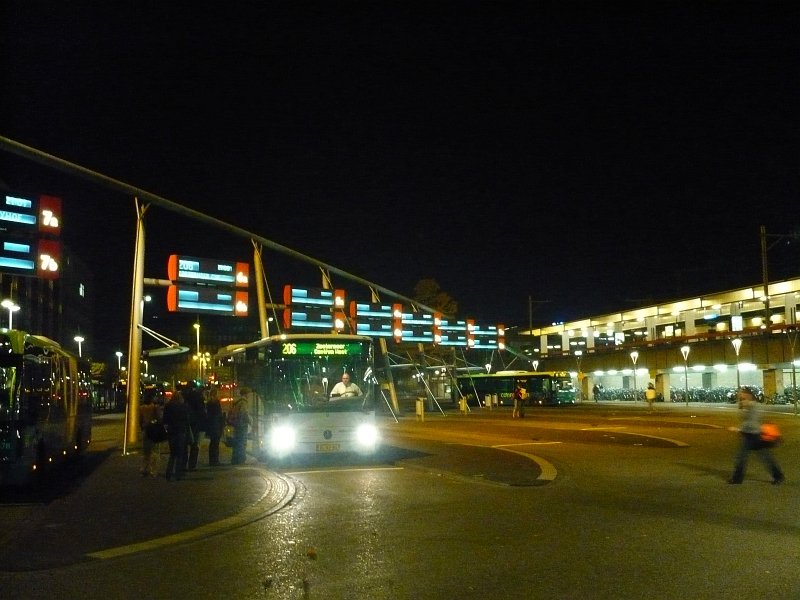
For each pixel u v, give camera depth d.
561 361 79.50
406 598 7.41
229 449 25.94
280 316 36.88
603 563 8.64
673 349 64.19
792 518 11.26
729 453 20.62
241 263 29.28
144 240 25.78
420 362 62.06
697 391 61.81
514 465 18.95
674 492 13.97
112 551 9.95
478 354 81.25
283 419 19.75
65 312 77.12
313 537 10.55
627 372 72.62
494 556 9.09
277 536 10.70
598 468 17.94
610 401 71.38
